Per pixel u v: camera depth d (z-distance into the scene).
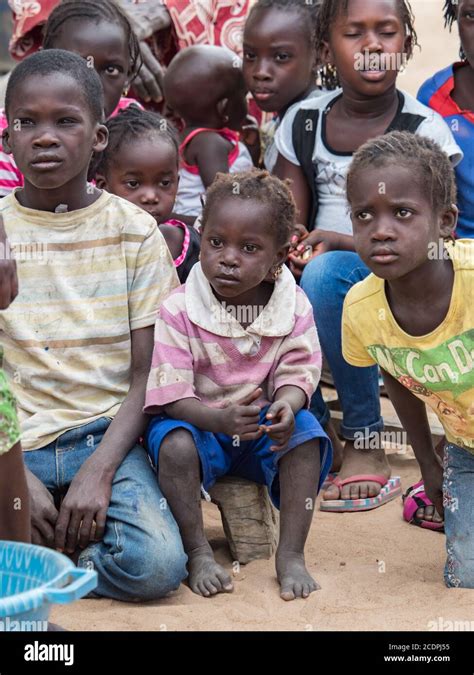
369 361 3.61
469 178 4.64
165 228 4.17
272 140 5.05
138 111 4.29
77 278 3.50
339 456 4.44
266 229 3.28
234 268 3.28
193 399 3.37
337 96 4.68
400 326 3.34
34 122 3.35
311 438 3.35
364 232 3.13
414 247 3.09
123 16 4.57
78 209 3.51
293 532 3.35
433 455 3.68
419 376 3.37
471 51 4.55
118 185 4.17
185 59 5.36
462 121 4.70
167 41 5.86
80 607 3.19
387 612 3.12
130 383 3.57
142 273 3.54
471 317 3.22
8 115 3.42
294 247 4.29
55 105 3.32
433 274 3.20
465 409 3.37
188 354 3.41
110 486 3.32
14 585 2.47
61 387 3.48
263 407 3.46
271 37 5.09
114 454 3.36
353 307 3.44
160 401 3.37
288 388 3.39
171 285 3.61
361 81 4.38
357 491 4.16
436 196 3.13
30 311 3.47
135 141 4.13
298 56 5.13
